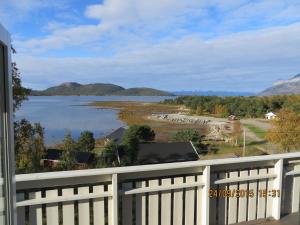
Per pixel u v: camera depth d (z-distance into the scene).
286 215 3.23
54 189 2.31
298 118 43.22
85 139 35.34
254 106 66.06
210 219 2.88
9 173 1.78
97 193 2.42
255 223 3.05
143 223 2.62
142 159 31.77
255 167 3.04
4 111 1.72
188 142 35.62
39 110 101.44
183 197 2.76
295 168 3.27
